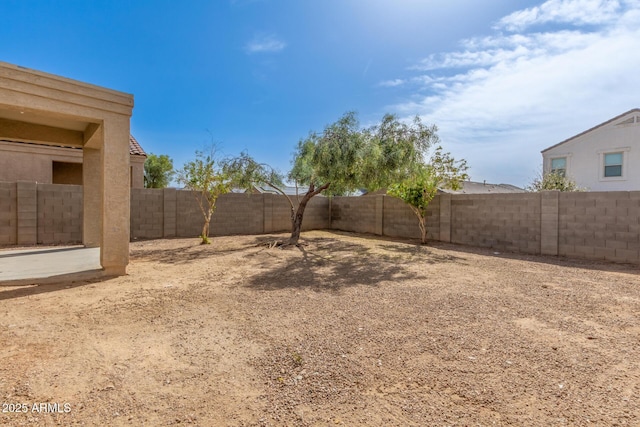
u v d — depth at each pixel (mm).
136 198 12141
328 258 8812
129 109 6496
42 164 13977
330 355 3168
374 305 4762
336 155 9289
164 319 4133
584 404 2375
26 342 3385
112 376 2744
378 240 12828
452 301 4957
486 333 3727
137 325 3922
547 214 9383
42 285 5730
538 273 7004
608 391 2547
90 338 3521
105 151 6270
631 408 2324
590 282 6195
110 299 4949
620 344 3432
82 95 5902
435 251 10141
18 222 9797
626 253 8062
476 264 8023
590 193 8625
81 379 2686
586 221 8695
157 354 3168
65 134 8969
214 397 2463
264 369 2896
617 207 8219
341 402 2408
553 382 2682
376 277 6582
